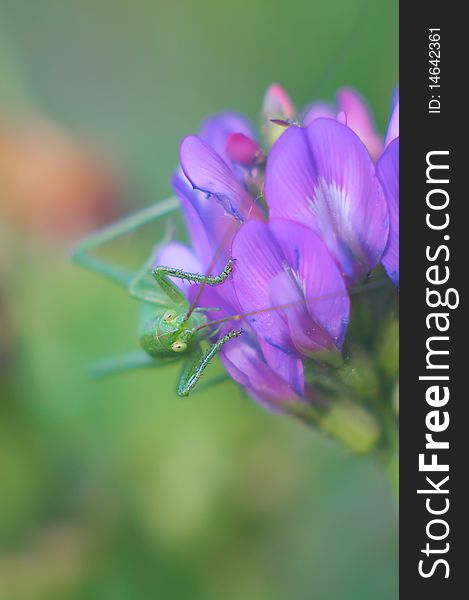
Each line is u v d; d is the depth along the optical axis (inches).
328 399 4.3
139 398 5.8
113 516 5.7
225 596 5.6
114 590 5.7
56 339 5.8
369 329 4.2
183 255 4.6
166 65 6.9
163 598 5.6
